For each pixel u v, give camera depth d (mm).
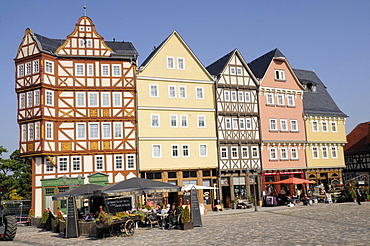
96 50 34094
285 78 42312
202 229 20125
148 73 35562
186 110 36562
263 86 40406
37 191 31250
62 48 33281
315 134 42938
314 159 42375
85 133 33031
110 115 33750
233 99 38750
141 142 34344
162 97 35812
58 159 32031
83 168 32594
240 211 31516
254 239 15648
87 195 22938
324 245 13461
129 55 34625
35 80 31906
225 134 37781
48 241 18828
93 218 21984
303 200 33844
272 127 40375
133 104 34500
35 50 32281
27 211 32094
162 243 16125
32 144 31469
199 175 36031
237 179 37719
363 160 50562
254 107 39656
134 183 21891
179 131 35969
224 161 37312
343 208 28266
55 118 32219
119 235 19344
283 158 40406
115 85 34219
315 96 45562
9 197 41781
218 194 36688
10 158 44812
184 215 20422
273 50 42719
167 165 34969
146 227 22500
